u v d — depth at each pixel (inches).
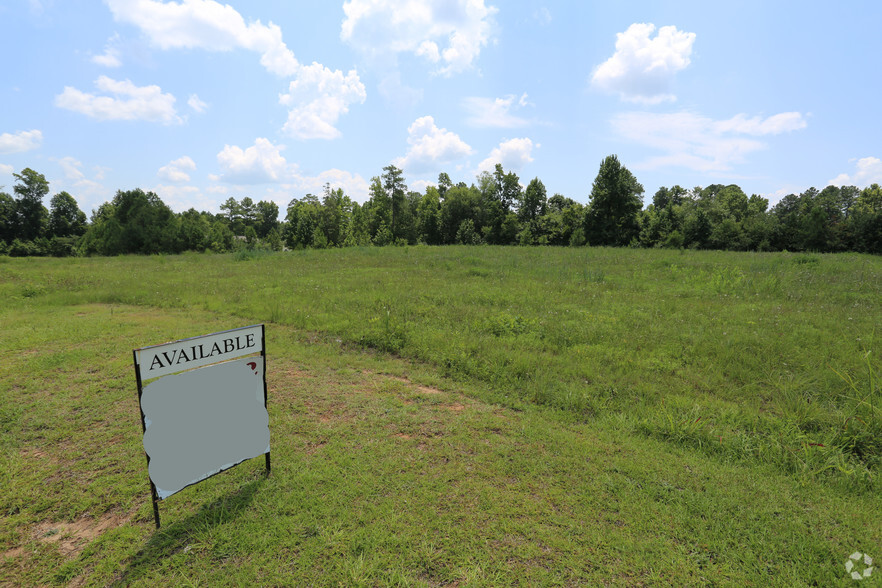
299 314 319.0
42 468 130.2
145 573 92.1
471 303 363.3
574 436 150.9
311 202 2736.2
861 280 467.2
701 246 1494.8
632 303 366.6
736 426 155.9
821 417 155.7
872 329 264.2
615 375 202.5
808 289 419.2
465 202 2178.9
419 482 123.6
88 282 502.3
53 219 2454.5
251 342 116.3
